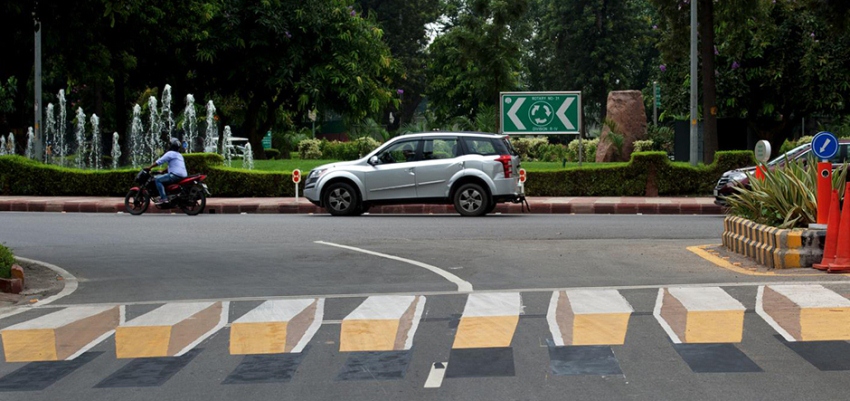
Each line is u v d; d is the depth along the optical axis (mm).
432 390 6293
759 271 11234
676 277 10969
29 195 28016
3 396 6453
